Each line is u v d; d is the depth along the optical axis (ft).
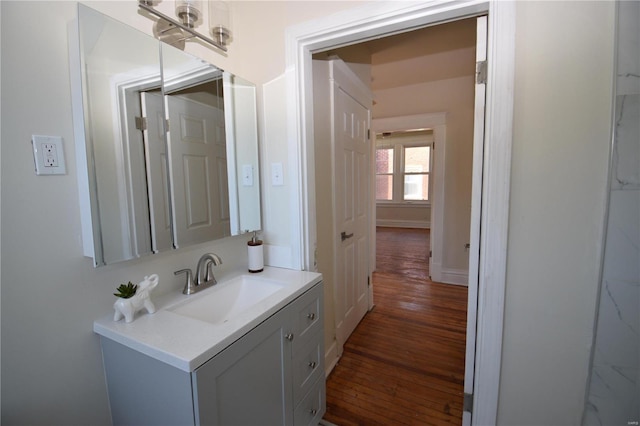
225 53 4.99
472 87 10.87
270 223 5.48
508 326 3.88
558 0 3.28
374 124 12.41
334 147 6.56
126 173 3.53
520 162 3.59
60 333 3.08
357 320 8.50
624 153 3.11
